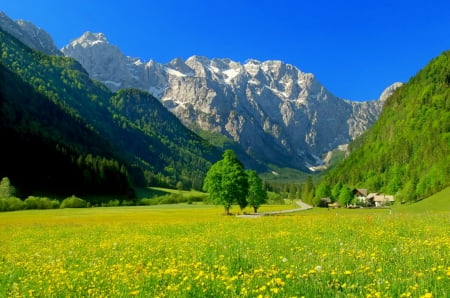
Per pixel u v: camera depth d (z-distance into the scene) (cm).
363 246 1664
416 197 13475
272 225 3350
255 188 8831
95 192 16688
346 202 15775
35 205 11700
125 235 3125
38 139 18675
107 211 10475
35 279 1254
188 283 1034
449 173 12638
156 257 1655
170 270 1180
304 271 1130
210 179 7806
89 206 13338
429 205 7931
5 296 1063
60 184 16112
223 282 1022
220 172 7744
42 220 6606
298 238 2145
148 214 8594
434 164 14750
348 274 1048
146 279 1145
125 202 15475
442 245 1550
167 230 3466
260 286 985
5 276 1357
